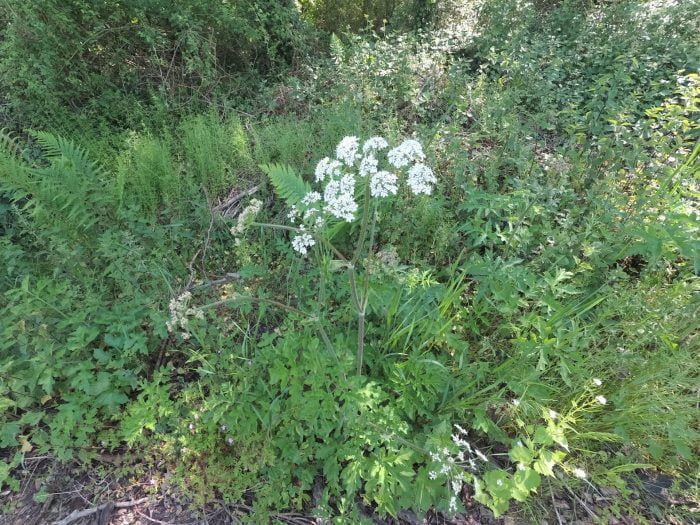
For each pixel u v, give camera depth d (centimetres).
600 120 422
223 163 409
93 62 494
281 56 598
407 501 238
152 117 478
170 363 279
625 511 252
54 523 241
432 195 375
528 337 297
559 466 261
